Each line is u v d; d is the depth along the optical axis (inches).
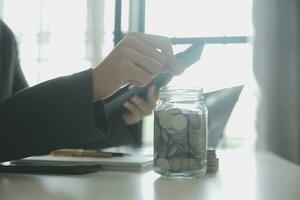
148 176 25.2
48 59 121.3
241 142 100.7
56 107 26.5
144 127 93.0
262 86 99.0
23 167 26.5
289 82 98.0
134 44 28.7
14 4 126.1
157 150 24.3
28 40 123.3
